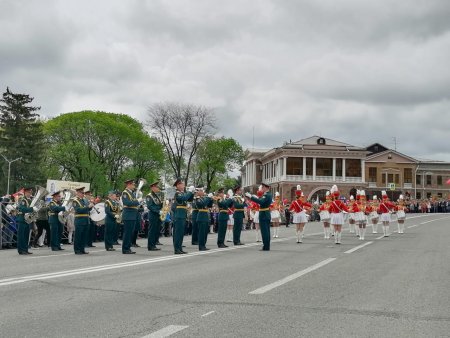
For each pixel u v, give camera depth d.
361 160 95.81
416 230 36.19
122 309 8.61
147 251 20.00
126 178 70.25
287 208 45.81
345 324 7.70
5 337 6.89
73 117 70.38
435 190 108.44
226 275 12.66
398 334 7.17
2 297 9.64
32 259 16.80
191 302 9.21
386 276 12.80
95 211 23.20
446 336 7.10
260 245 23.25
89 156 68.75
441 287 11.16
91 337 6.88
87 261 16.00
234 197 23.89
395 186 104.94
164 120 79.44
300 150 94.50
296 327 7.48
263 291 10.38
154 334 7.02
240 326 7.50
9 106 73.19
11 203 23.48
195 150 80.56
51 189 31.61
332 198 24.34
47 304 9.01
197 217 20.70
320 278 12.33
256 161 113.19
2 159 71.88
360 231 28.05
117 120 75.88
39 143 71.38
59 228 21.28
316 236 30.62
